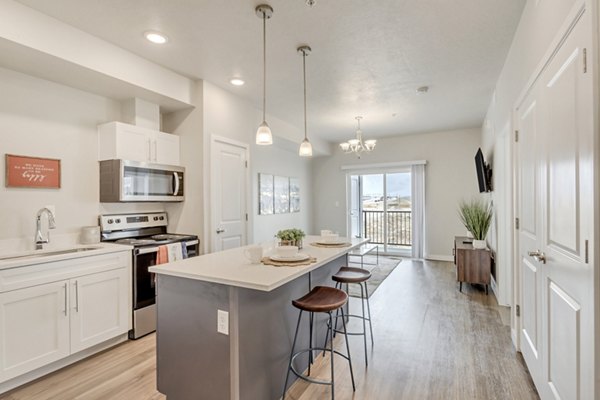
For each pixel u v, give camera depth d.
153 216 3.61
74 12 2.26
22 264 2.12
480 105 4.54
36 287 2.19
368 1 2.18
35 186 2.70
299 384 2.16
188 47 2.79
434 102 4.40
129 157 3.14
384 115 5.05
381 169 6.99
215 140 3.67
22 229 2.61
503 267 3.67
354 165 7.11
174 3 2.17
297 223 7.11
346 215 7.38
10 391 2.07
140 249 2.89
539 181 1.90
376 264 5.93
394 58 3.05
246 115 4.20
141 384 2.15
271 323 1.95
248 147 4.22
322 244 2.81
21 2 2.14
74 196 2.96
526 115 2.21
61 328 2.32
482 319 3.27
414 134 6.53
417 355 2.53
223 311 1.70
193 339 1.82
